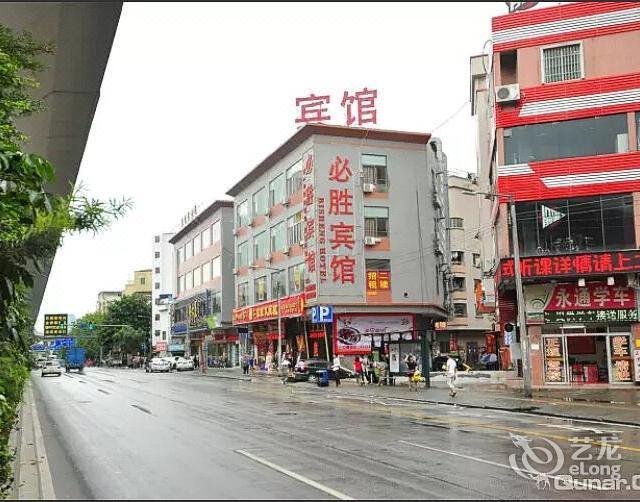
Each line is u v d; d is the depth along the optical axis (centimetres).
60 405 2370
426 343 3189
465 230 6562
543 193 2953
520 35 3075
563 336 2978
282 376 4412
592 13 2988
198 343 7644
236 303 6019
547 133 2995
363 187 4384
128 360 9750
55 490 927
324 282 4225
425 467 1057
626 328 2902
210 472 1023
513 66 3238
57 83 1339
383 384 3400
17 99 911
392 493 866
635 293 2855
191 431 1557
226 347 6788
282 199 4944
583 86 2962
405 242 4462
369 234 4400
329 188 4322
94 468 1098
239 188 5959
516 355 3472
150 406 2283
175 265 8594
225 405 2309
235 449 1263
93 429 1642
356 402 2444
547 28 3041
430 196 4625
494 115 3138
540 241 2939
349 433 1498
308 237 4353
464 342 6538
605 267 2797
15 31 1159
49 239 749
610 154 2897
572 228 2909
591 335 2939
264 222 5306
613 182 2867
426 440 1373
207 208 6719
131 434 1518
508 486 914
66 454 1259
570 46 3011
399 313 4388
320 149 4347
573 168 2928
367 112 4534
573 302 2936
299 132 4391
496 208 3206
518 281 2548
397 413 1992
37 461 1183
